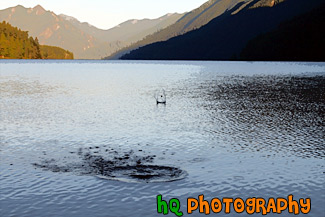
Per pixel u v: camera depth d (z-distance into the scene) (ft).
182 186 57.72
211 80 315.99
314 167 67.72
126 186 57.26
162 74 421.18
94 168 65.82
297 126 107.34
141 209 49.65
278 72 432.25
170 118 122.62
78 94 201.36
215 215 48.65
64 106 151.94
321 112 134.51
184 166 67.77
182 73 440.04
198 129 103.14
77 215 47.70
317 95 191.83
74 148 80.59
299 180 60.75
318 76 352.28
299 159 72.84
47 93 204.85
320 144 85.20
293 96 187.83
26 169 65.05
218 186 58.03
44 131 99.25
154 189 56.34
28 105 153.79
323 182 59.88
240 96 191.01
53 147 81.30
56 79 323.16
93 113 132.98
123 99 179.32
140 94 203.72
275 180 60.80
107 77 360.89
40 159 71.41
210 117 124.47
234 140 89.30
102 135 94.48
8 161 69.97
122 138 91.09
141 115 129.08
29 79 317.63
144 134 96.07
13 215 47.55
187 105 156.97
